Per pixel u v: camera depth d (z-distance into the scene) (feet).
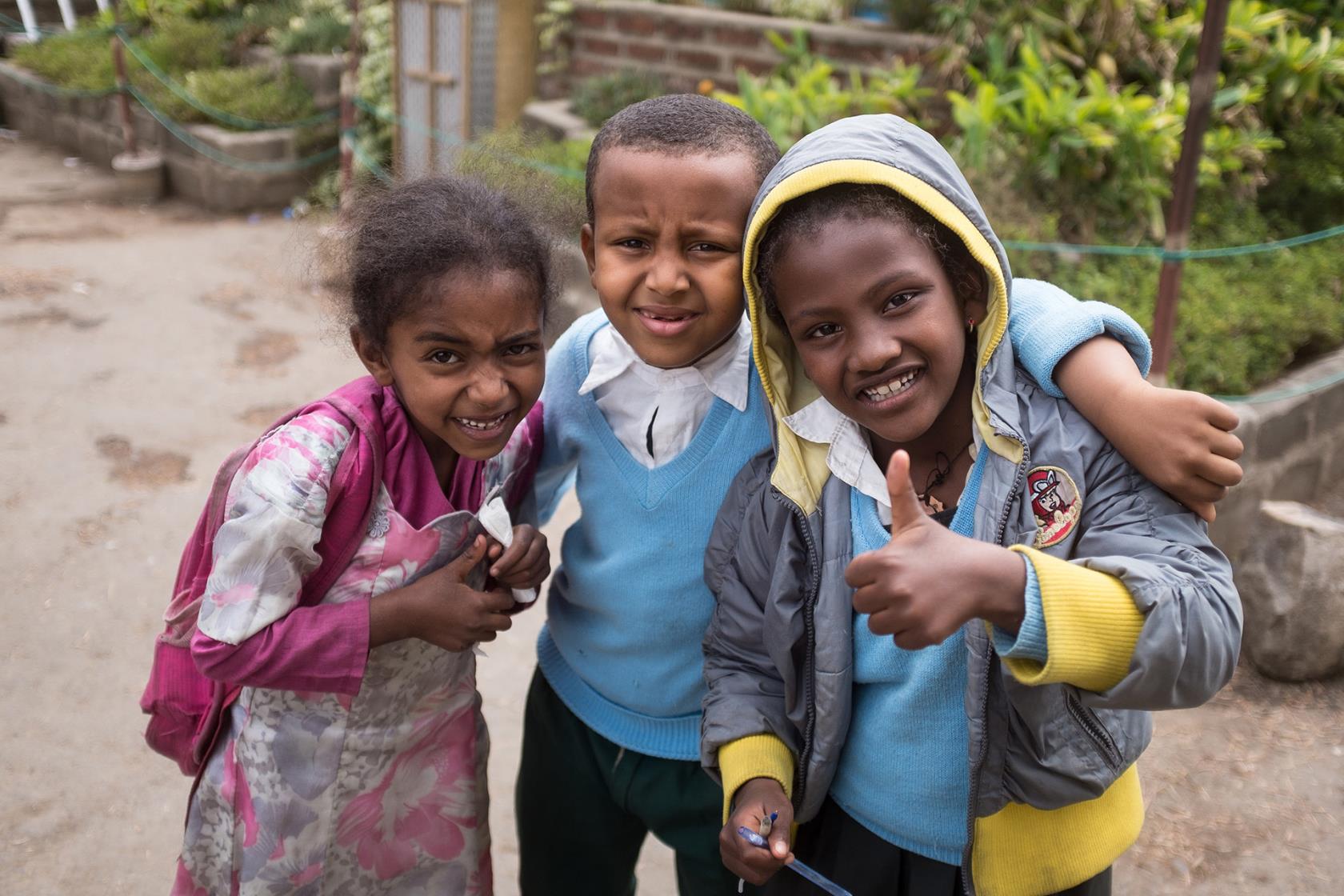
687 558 5.23
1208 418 3.73
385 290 4.41
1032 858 4.34
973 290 4.18
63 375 15.53
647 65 20.01
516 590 5.07
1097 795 4.17
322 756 4.91
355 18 20.15
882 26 17.62
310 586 4.75
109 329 17.19
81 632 10.28
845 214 3.87
